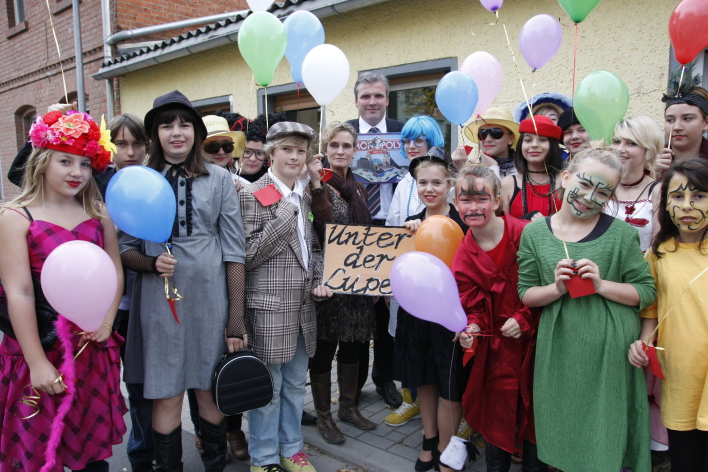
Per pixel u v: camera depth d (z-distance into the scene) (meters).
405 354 2.60
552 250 2.12
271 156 2.64
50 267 1.84
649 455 2.05
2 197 11.29
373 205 3.71
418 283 2.14
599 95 2.42
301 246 2.63
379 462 2.80
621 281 2.08
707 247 2.07
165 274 2.20
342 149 3.05
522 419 2.32
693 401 2.01
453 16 4.82
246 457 2.93
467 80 2.76
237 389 2.27
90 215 2.20
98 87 8.88
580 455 2.02
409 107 5.47
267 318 2.47
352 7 5.07
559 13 4.18
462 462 2.37
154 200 2.07
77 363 2.08
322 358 2.97
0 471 2.00
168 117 2.28
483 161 3.13
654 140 2.51
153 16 8.30
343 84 2.99
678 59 2.54
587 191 2.00
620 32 3.93
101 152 2.11
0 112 11.20
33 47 9.98
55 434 1.97
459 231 2.52
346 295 2.92
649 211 2.52
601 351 2.01
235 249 2.40
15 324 1.93
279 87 6.61
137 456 2.67
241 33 2.80
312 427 3.24
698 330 2.00
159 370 2.26
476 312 2.36
